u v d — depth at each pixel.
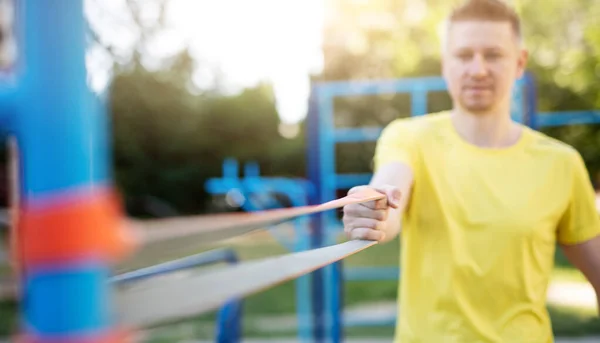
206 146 16.41
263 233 13.47
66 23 0.55
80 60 0.55
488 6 1.84
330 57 16.58
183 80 16.25
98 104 0.65
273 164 16.78
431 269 1.74
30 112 0.54
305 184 5.73
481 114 1.83
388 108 15.00
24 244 0.55
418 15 15.70
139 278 1.78
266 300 7.93
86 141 0.55
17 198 0.92
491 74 1.80
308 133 5.29
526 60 1.95
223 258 2.85
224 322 3.24
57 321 0.53
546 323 1.77
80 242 0.52
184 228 0.60
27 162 0.55
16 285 0.61
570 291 7.58
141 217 16.12
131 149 15.88
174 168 16.41
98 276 0.54
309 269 0.84
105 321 0.55
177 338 5.70
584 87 12.41
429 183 1.80
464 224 1.75
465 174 1.79
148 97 15.84
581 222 1.86
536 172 1.81
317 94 5.31
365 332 6.14
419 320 1.74
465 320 1.70
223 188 6.18
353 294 7.97
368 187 1.40
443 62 1.92
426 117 1.95
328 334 5.80
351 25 16.39
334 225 5.94
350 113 15.15
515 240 1.72
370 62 16.38
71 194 0.53
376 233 1.39
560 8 13.27
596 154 11.54
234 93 16.56
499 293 1.71
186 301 0.62
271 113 16.48
